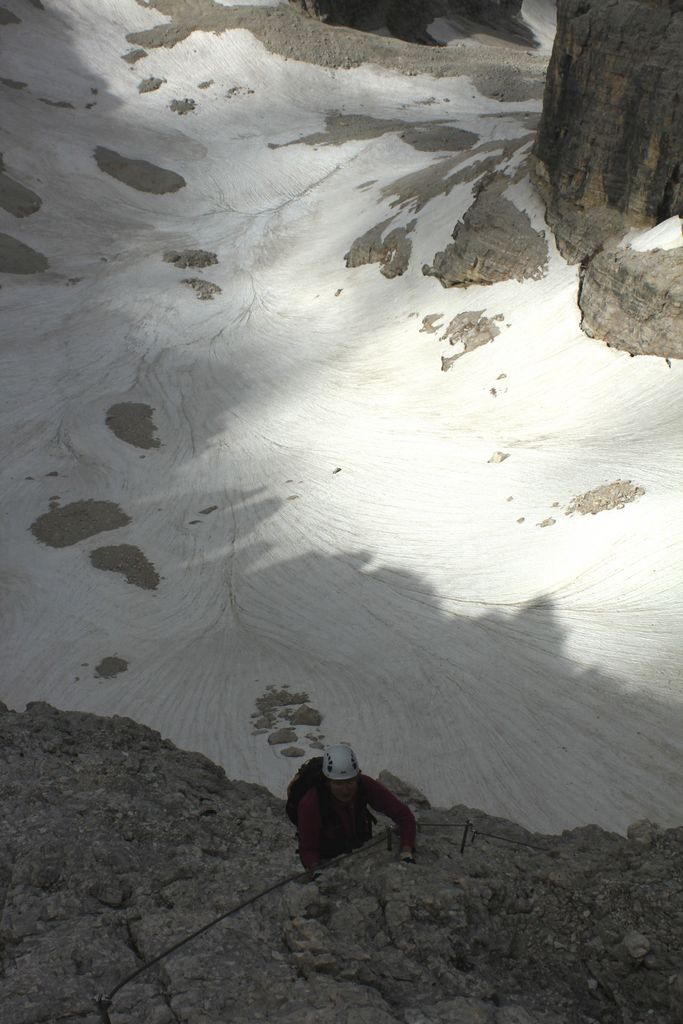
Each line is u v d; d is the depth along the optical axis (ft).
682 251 120.16
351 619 87.15
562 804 56.13
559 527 93.30
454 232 161.27
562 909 20.11
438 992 17.03
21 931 19.13
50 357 162.91
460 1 390.21
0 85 254.06
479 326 145.48
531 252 148.15
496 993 17.29
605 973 18.12
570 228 144.05
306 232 207.31
